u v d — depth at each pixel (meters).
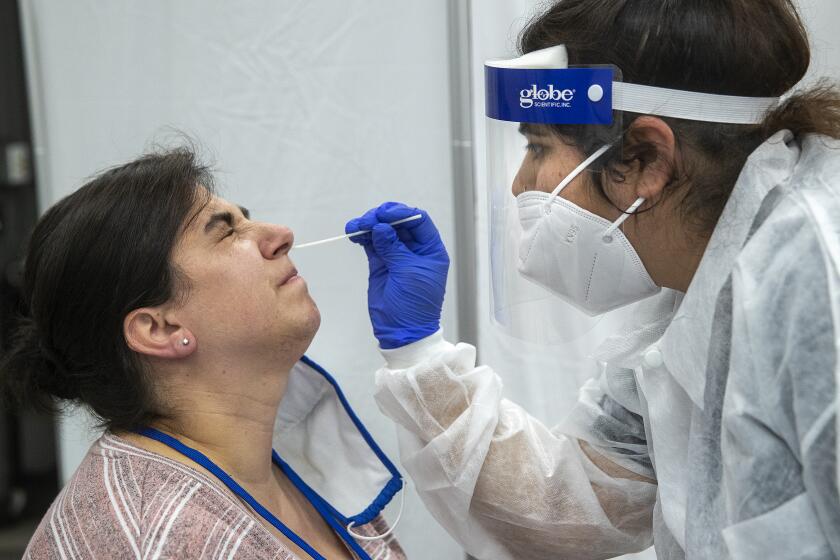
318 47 1.53
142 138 1.59
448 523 1.31
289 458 1.27
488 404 1.23
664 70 0.91
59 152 1.61
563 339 1.21
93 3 1.56
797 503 0.79
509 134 1.08
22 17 1.58
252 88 1.56
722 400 0.89
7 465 2.73
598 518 1.25
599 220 1.00
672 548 1.06
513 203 1.10
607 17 0.94
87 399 1.06
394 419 1.27
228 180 1.58
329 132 1.55
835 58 1.40
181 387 1.05
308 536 1.16
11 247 2.53
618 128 0.95
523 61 0.99
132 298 1.01
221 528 0.95
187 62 1.56
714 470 0.90
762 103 0.93
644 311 1.19
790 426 0.79
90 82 1.59
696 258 1.00
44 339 1.04
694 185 0.95
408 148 1.54
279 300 1.06
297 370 1.24
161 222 1.01
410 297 1.23
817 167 0.88
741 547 0.82
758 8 0.92
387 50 1.52
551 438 1.31
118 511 0.94
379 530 1.31
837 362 0.75
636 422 1.23
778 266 0.81
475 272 1.54
